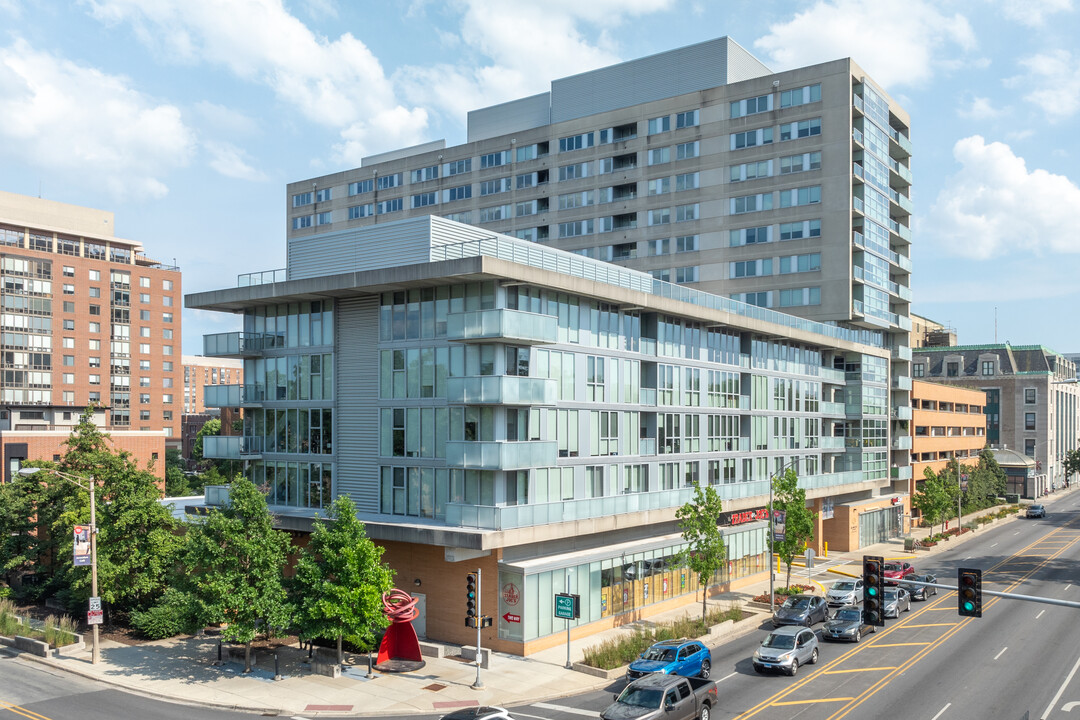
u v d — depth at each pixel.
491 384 34.72
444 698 28.77
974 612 24.02
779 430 59.84
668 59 75.31
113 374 116.88
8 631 37.31
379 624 30.97
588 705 28.03
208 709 27.52
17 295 106.44
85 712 26.92
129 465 42.12
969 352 136.75
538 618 35.25
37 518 51.56
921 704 28.02
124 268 119.06
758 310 56.19
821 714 26.97
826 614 42.56
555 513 37.12
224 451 45.62
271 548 31.62
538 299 38.44
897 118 79.06
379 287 38.50
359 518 39.28
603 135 77.50
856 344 69.19
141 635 37.66
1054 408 135.75
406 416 38.91
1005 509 96.50
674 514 45.12
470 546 33.25
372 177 93.25
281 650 34.91
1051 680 31.00
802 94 67.75
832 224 65.88
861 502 71.38
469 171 85.81
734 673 32.31
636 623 41.16
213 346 46.56
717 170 71.31
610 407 42.66
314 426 42.62
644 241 74.50
